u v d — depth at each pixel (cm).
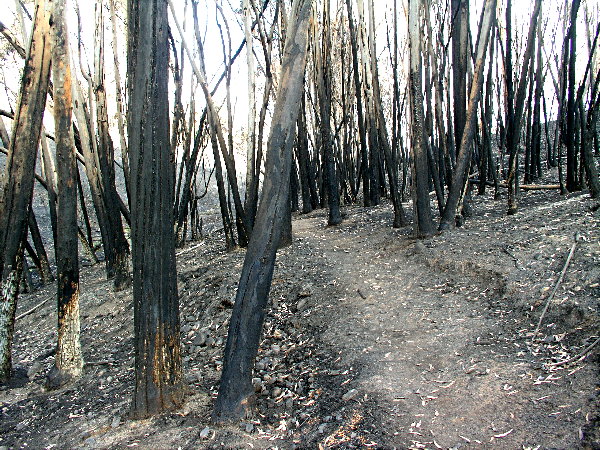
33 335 827
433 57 852
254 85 866
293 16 356
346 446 321
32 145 553
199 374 494
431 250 671
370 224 977
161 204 384
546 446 280
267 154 362
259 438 350
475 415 326
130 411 403
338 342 500
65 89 512
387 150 872
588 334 387
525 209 796
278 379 459
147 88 364
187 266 934
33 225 1166
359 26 1135
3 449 402
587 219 604
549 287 473
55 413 464
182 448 343
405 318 521
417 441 311
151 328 392
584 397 312
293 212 1484
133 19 376
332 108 1425
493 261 572
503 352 404
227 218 934
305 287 669
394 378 400
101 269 1212
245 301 369
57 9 508
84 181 1752
